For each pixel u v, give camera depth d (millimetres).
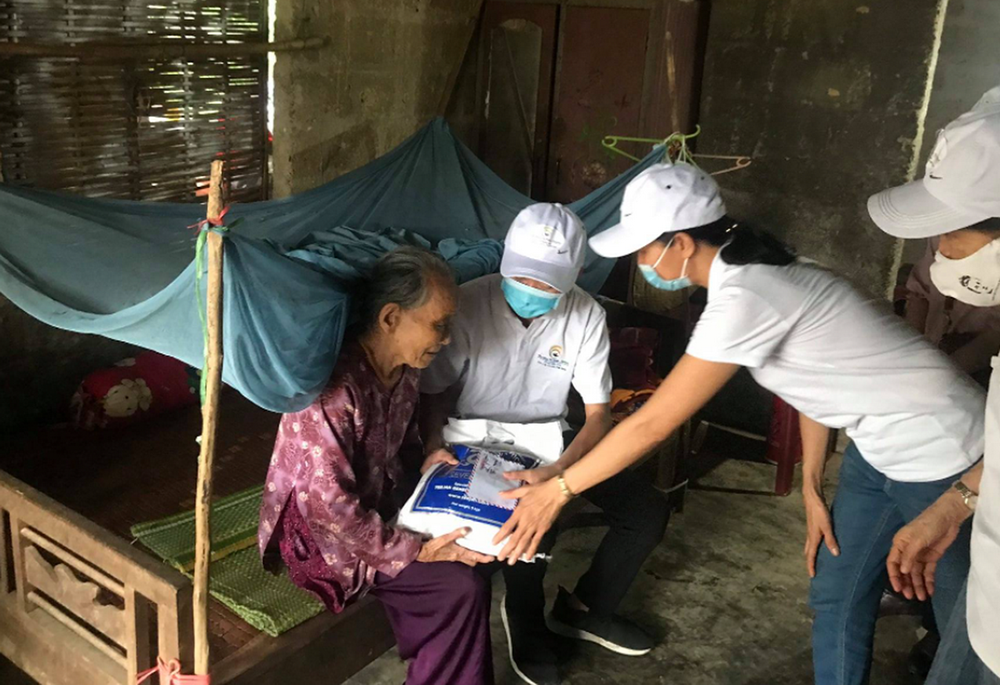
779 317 1775
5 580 2248
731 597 2906
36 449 2885
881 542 2027
